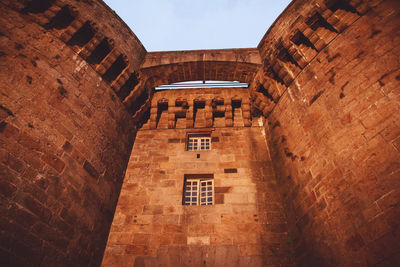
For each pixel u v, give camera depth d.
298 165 8.24
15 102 6.15
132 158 10.61
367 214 5.38
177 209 8.80
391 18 6.52
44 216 5.91
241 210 8.73
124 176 9.91
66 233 6.45
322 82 7.88
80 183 7.33
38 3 8.02
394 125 5.46
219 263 7.50
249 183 9.55
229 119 11.98
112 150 9.40
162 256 7.69
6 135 5.65
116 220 8.62
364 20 7.19
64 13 8.81
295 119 8.96
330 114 7.25
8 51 6.57
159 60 11.94
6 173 5.36
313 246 6.83
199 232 8.19
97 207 7.91
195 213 8.67
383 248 4.86
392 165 5.19
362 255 5.26
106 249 7.93
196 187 9.84
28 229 5.45
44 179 6.17
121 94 10.74
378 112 5.90
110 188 8.80
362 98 6.40
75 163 7.32
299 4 9.52
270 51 10.45
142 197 9.22
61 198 6.52
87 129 8.19
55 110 7.15
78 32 9.12
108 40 9.84
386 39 6.39
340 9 8.04
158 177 9.84
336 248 6.00
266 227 8.32
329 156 6.91
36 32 7.61
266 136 11.27
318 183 7.10
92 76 9.12
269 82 10.76
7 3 7.21
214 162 10.30
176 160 10.43
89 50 9.09
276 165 9.85
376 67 6.36
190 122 11.99
